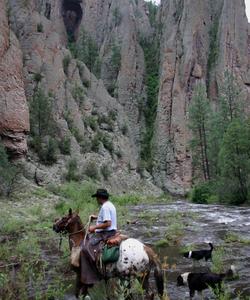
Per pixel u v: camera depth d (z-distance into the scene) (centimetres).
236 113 6981
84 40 11544
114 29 11462
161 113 9794
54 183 4788
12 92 4753
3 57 4775
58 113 6756
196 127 7488
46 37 7619
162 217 3005
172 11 11412
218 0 11631
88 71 8806
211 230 2230
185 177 8969
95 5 12781
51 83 7081
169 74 10188
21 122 4716
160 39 11412
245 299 970
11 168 3900
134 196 5891
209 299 984
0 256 1444
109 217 891
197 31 10800
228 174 4653
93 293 912
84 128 7281
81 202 3809
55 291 1003
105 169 6519
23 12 7600
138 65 10906
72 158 6012
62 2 12712
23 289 958
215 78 10575
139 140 9662
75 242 935
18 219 2611
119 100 10156
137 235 2098
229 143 4578
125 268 845
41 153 5512
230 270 1159
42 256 1488
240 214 3184
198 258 1420
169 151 9275
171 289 1070
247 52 11212
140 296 870
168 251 1634
